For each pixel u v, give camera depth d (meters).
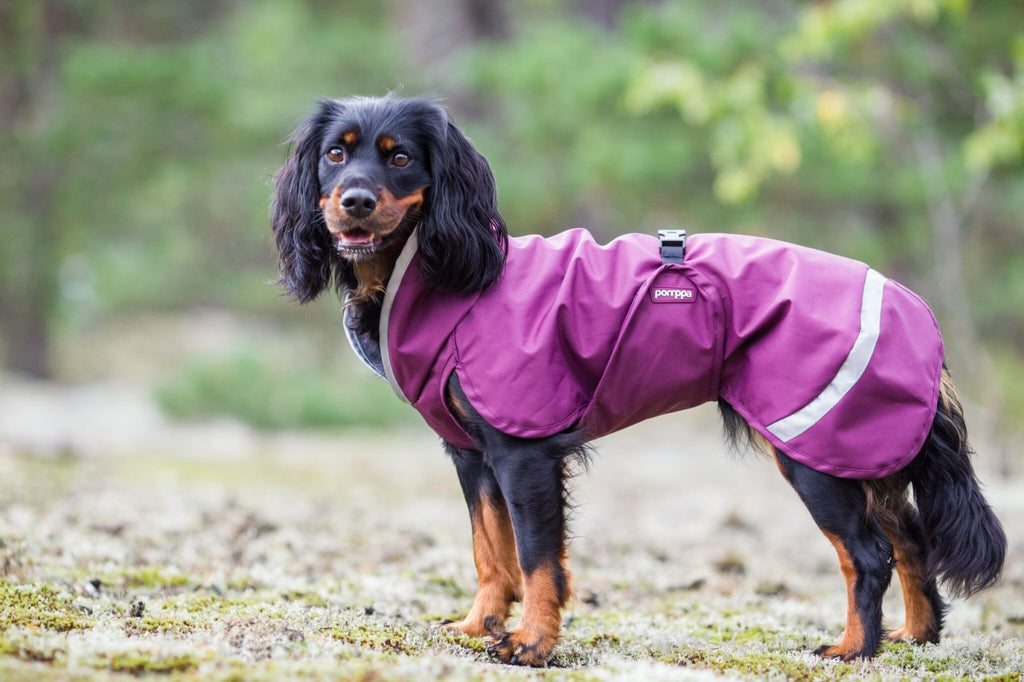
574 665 4.34
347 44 20.30
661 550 7.20
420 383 4.51
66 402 17.94
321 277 4.89
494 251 4.51
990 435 11.28
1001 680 4.18
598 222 17.08
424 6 19.97
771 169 12.34
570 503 4.58
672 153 13.55
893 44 12.34
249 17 22.62
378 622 4.78
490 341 4.37
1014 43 10.07
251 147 19.31
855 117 10.88
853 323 4.36
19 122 19.00
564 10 19.92
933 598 4.85
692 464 13.27
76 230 20.08
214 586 5.32
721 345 4.47
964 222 15.52
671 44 12.86
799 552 7.43
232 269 23.98
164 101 18.08
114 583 5.15
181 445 13.37
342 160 4.67
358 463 11.78
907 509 4.83
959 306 12.37
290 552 6.38
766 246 4.64
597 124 14.14
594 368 4.43
